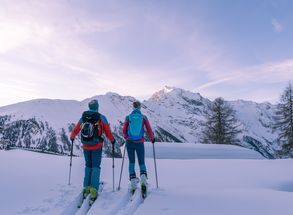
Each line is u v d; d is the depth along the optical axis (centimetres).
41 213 585
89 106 725
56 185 773
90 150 703
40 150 2125
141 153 754
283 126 4234
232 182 962
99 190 733
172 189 805
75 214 602
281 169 1198
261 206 621
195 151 1989
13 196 671
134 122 764
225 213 580
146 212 592
